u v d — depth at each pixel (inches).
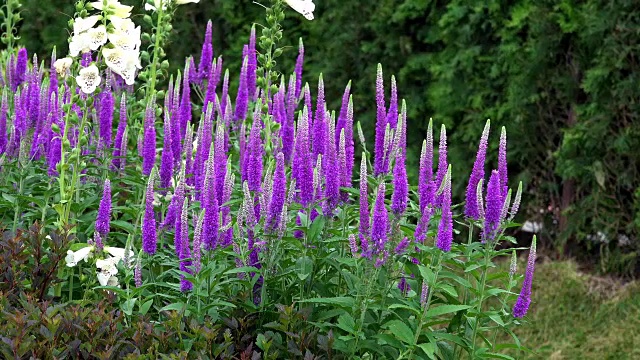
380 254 80.0
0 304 81.2
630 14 143.7
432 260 83.7
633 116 146.3
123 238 98.0
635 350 135.1
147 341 78.4
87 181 105.4
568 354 136.7
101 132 100.1
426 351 77.3
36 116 99.4
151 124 95.7
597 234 155.2
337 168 83.7
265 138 98.9
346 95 91.7
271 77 97.8
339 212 87.0
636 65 145.1
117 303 87.6
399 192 79.2
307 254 84.3
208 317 81.4
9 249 87.9
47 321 76.7
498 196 80.6
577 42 153.2
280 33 98.2
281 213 83.0
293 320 81.0
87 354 76.0
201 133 98.5
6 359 74.0
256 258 85.9
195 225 87.2
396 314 81.7
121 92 118.3
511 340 140.4
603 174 148.8
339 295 88.7
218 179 85.6
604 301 145.4
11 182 103.1
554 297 147.1
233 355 79.8
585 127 150.5
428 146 81.4
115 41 90.0
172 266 91.4
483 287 82.4
